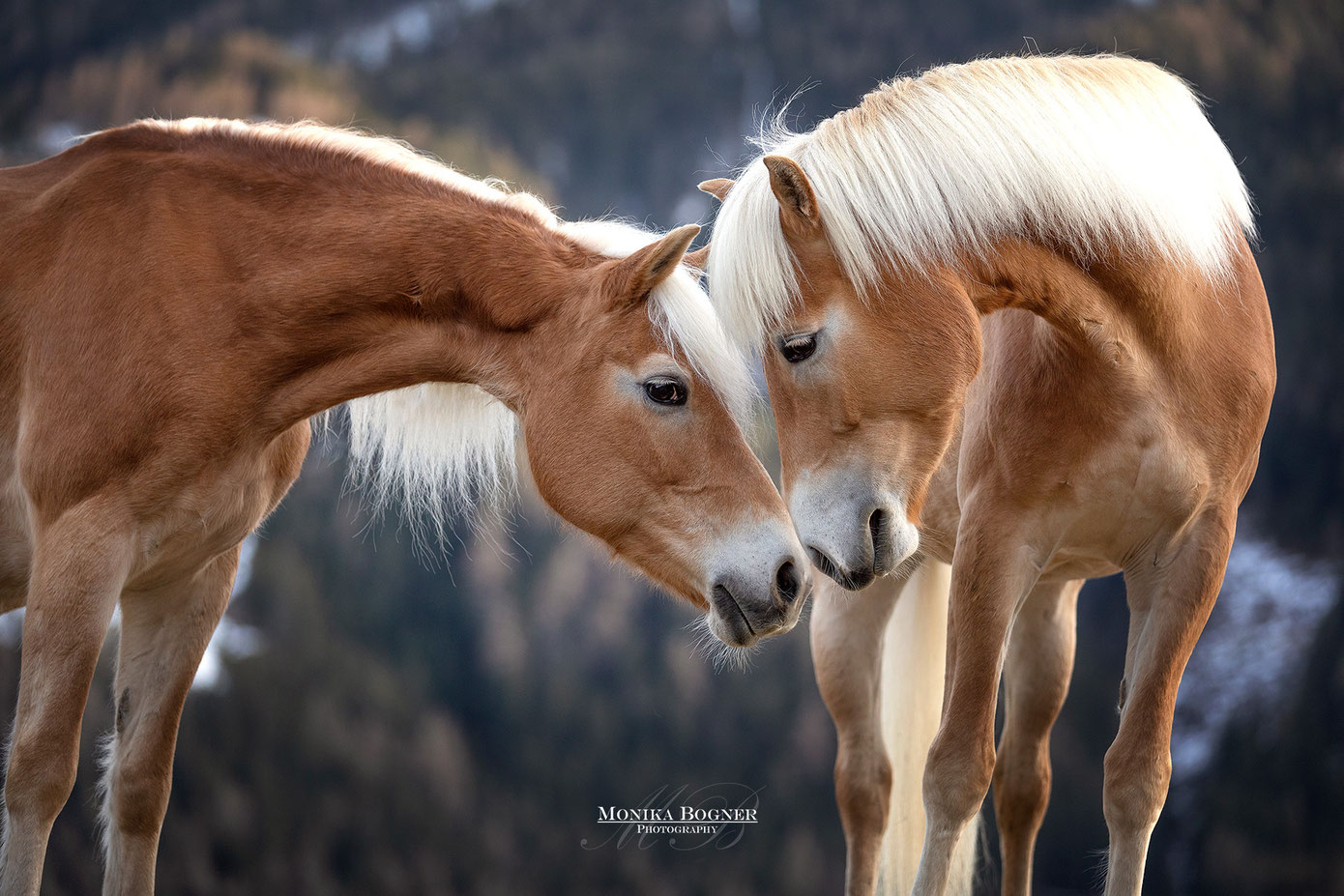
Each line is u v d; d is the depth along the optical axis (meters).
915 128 5.20
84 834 31.61
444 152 99.88
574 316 5.86
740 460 5.71
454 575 61.16
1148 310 5.45
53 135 92.12
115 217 5.80
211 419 5.72
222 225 5.91
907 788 7.56
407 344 6.05
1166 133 5.51
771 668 56.72
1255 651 66.25
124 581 5.58
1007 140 5.20
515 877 49.22
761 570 5.55
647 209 113.88
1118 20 89.81
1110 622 65.94
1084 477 5.68
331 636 57.47
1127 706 5.62
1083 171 5.23
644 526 5.79
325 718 52.16
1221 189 5.73
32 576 5.52
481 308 5.97
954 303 5.12
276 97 96.50
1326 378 75.56
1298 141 83.25
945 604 7.76
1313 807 55.72
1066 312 5.41
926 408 5.09
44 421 5.62
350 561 60.50
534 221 6.27
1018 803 6.86
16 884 5.11
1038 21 106.38
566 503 5.82
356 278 5.92
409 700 54.78
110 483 5.59
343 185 6.10
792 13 122.00
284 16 130.25
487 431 6.64
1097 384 5.56
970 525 5.84
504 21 133.00
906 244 5.02
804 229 5.04
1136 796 5.34
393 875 47.66
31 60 100.69
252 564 58.44
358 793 50.62
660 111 120.62
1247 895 51.28
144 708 6.13
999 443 5.84
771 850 50.06
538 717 55.41
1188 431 5.61
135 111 91.06
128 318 5.65
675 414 5.70
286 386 6.00
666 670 57.22
